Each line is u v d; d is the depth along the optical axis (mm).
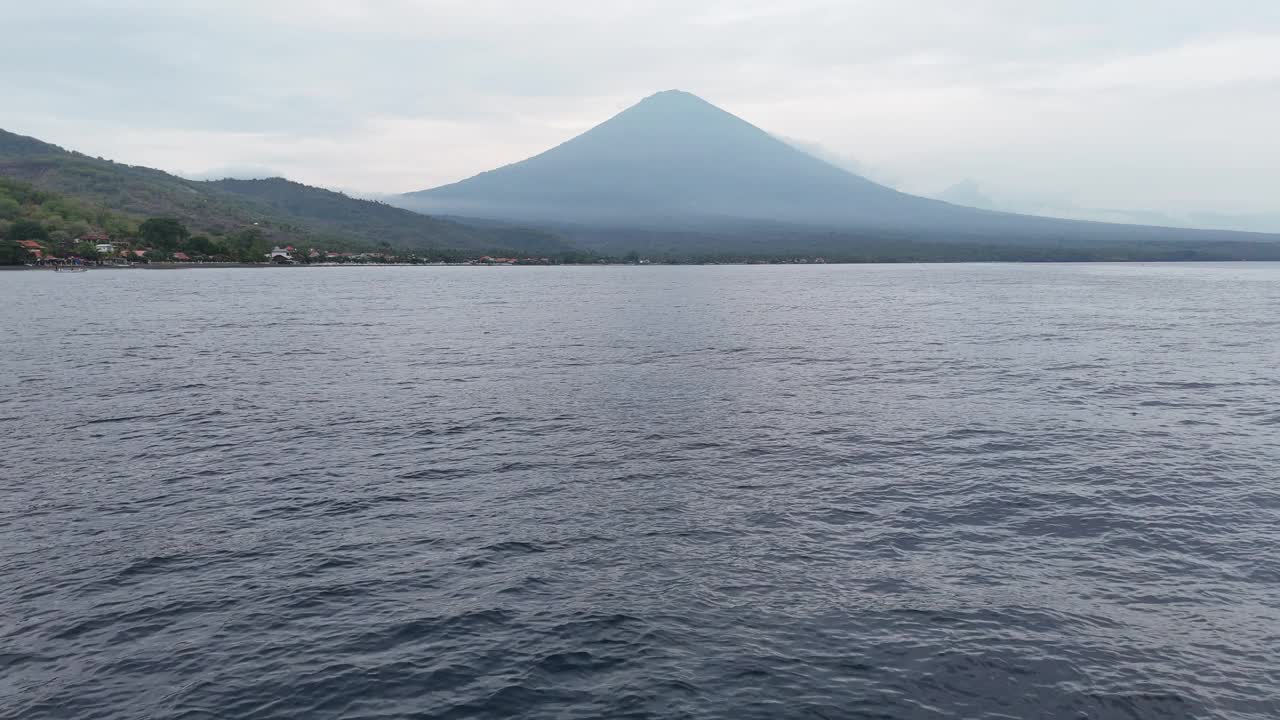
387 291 147750
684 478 26188
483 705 13711
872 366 51438
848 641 15648
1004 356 56375
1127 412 36594
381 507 23344
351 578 18484
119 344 62094
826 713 13445
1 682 14328
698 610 16891
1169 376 47156
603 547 20250
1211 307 108938
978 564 19219
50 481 25734
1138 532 21250
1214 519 22203
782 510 22984
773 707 13609
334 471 27031
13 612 16812
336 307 105312
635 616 16609
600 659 15039
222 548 20250
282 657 15180
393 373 48344
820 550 20031
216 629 16188
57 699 13867
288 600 17406
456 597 17516
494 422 34656
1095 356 56344
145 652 15320
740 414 36312
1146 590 17859
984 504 23484
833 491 24766
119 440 31219
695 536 20984
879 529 21469
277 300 118188
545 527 21672
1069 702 13789
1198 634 15969
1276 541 20609
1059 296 137125
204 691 14125
